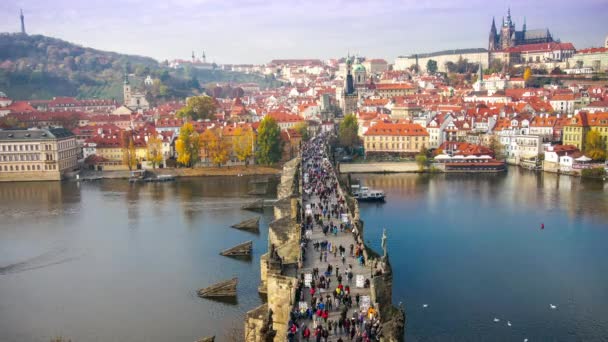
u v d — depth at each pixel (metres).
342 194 165.25
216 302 131.75
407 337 118.06
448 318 126.31
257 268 153.62
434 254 168.75
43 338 117.31
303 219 132.25
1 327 122.38
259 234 186.38
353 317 79.88
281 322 94.62
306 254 109.25
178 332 117.94
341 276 95.56
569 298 137.38
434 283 146.25
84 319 125.31
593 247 174.88
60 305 133.12
